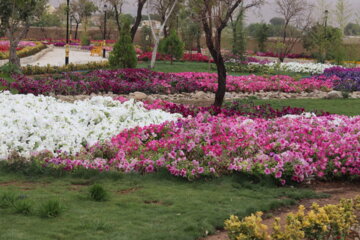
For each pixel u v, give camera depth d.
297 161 7.73
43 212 5.57
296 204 6.61
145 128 9.79
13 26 27.50
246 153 8.30
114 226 5.30
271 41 61.09
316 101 18.55
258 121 10.43
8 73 25.44
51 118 10.16
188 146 8.38
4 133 9.08
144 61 41.28
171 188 7.30
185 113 12.67
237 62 37.81
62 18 85.00
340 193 7.26
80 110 11.03
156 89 19.86
